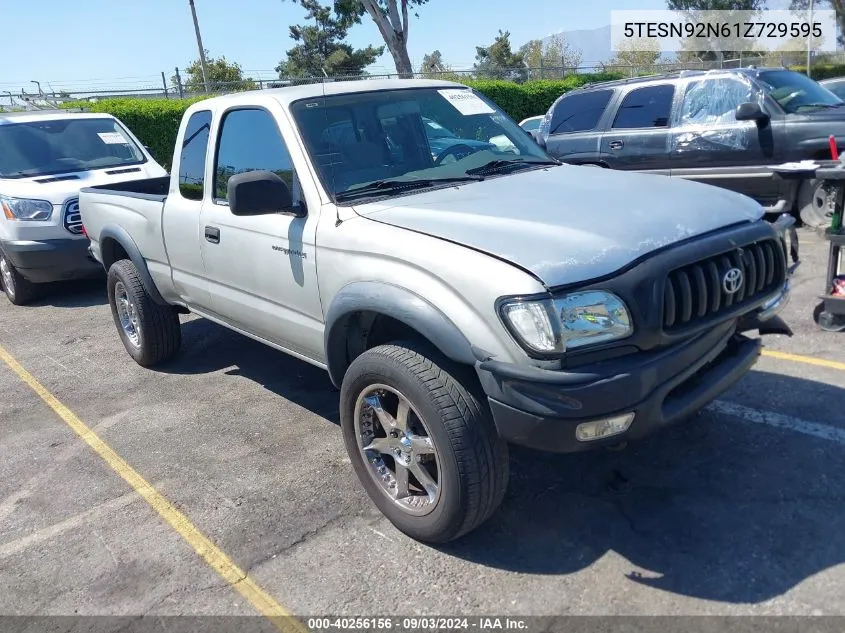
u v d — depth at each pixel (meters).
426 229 3.16
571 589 2.94
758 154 8.34
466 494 2.97
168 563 3.35
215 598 3.09
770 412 4.17
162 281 5.25
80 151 9.22
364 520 3.54
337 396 5.08
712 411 4.24
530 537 3.29
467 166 4.09
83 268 8.09
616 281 2.74
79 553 3.50
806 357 4.90
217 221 4.37
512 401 2.76
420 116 4.28
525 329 2.69
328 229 3.53
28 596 3.21
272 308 4.12
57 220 7.87
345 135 3.97
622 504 3.46
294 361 5.84
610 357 2.75
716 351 3.08
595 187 3.61
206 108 4.62
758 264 3.21
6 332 7.45
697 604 2.79
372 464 3.47
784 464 3.65
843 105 8.62
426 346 3.12
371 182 3.82
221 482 4.03
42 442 4.75
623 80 9.56
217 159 4.45
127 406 5.22
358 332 3.57
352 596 3.02
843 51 35.09
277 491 3.88
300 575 3.18
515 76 25.59
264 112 4.08
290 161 3.86
